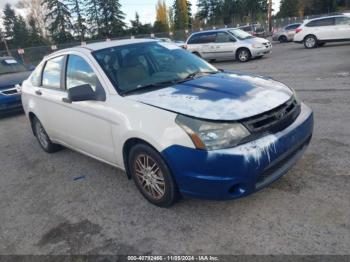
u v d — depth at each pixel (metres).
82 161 5.30
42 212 3.93
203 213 3.41
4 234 3.59
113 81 3.86
